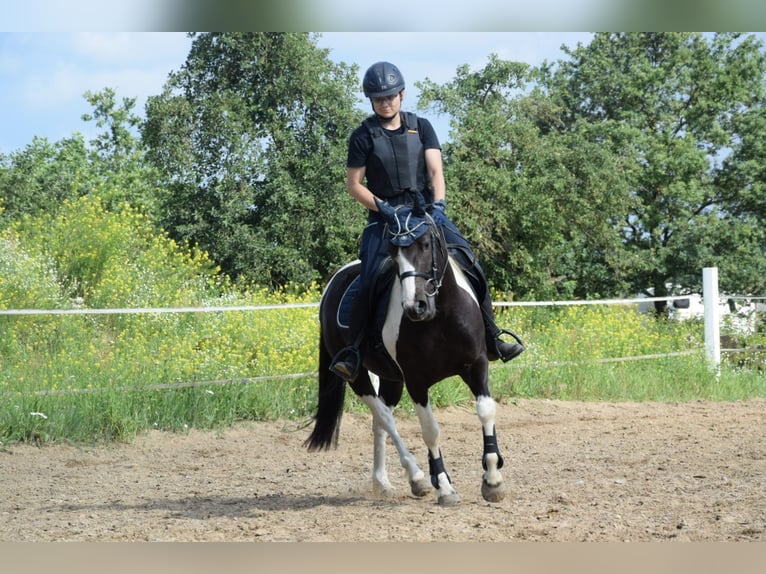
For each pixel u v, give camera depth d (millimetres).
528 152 27344
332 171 23703
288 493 7773
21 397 10477
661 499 6742
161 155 23562
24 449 9984
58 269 17109
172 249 18875
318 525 6031
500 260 27578
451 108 28125
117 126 47562
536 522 5969
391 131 7055
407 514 6352
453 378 13844
